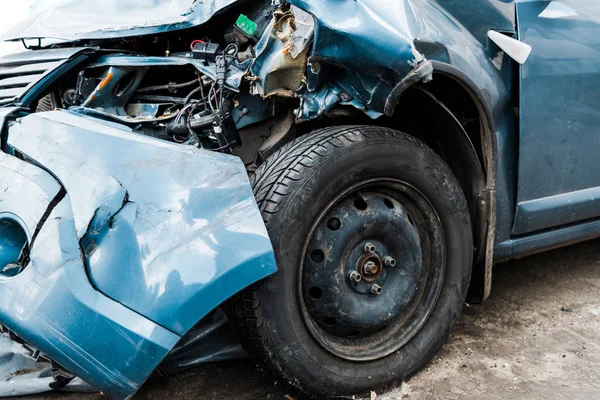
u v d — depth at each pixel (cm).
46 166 181
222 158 184
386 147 204
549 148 256
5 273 173
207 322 232
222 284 169
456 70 208
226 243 172
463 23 233
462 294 234
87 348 162
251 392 222
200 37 255
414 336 223
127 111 252
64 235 168
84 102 241
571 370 236
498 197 247
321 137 201
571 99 258
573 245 380
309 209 190
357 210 205
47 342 162
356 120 234
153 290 165
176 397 219
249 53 235
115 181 173
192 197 174
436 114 228
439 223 224
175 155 180
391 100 193
